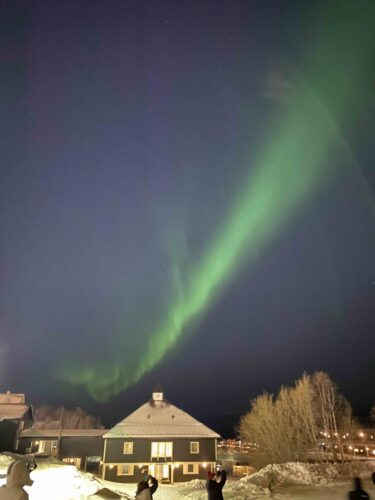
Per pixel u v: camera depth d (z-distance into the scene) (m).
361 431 79.75
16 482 4.84
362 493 11.19
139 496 9.27
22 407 49.47
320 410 53.97
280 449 50.09
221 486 11.54
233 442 91.06
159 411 49.75
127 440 44.47
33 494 18.52
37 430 55.00
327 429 51.72
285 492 23.38
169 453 44.53
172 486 35.38
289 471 28.45
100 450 53.53
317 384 54.81
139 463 43.56
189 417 49.22
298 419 53.41
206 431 46.66
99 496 20.27
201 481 31.98
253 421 54.44
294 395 53.59
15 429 45.81
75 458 52.41
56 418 108.12
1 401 52.03
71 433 54.22
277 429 51.28
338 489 24.42
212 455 45.19
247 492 23.56
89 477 27.28
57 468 27.67
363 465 31.91
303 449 51.69
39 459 35.88
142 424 46.78
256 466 52.47
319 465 30.64
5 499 4.71
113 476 42.72
